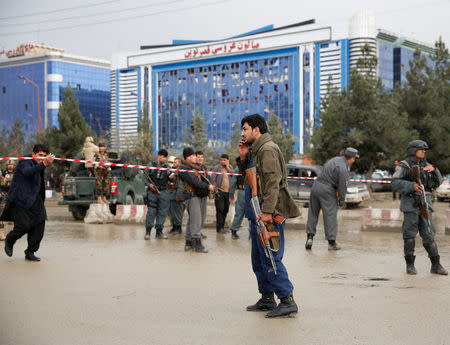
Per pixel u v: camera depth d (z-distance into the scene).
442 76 34.66
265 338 4.43
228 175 12.88
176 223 12.56
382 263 8.45
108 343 4.30
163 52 116.69
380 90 29.22
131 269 7.69
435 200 29.62
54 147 43.62
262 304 5.38
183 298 5.88
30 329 4.68
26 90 143.38
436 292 6.29
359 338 4.44
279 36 101.81
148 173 11.46
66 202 16.45
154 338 4.43
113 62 120.88
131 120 118.62
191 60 113.75
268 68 104.50
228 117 110.81
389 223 13.18
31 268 7.71
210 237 12.10
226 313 5.25
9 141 51.75
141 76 118.75
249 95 107.62
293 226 13.73
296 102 99.50
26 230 8.23
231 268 7.80
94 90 144.75
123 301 5.72
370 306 5.57
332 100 30.42
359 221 16.91
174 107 116.56
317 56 96.31
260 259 5.29
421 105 30.92
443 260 8.91
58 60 139.88
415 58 32.66
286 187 5.24
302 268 7.94
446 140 30.31
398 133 27.72
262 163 5.10
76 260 8.50
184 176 9.42
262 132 5.31
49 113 139.88
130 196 17.88
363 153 28.69
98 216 15.30
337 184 9.89
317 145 30.08
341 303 5.70
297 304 5.66
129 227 14.13
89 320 4.97
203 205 9.92
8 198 8.22
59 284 6.59
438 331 4.66
